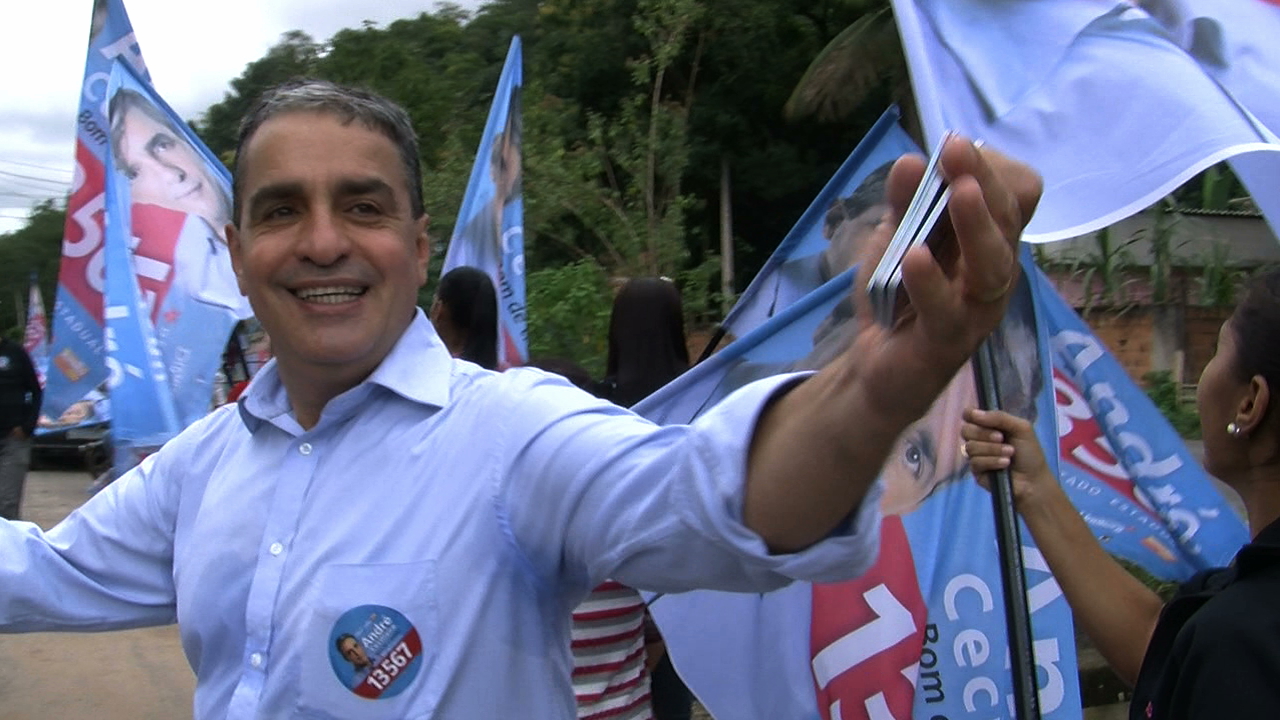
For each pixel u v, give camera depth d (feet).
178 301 16.93
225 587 4.76
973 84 6.59
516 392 4.54
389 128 4.85
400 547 4.44
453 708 4.35
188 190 17.30
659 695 11.39
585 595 4.71
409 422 4.65
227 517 4.84
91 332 19.75
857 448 3.38
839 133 65.26
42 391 24.04
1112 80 6.53
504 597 4.41
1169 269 49.26
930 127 6.47
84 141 19.77
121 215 16.70
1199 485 9.14
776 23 60.29
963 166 3.01
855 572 3.64
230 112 75.10
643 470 4.01
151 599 5.63
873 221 8.89
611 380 11.26
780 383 3.67
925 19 6.68
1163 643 5.74
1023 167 3.14
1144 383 45.80
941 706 8.15
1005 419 6.96
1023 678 6.41
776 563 3.63
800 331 8.23
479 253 17.62
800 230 9.43
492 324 12.35
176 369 16.69
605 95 63.93
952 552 8.21
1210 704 4.81
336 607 4.42
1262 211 7.06
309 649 4.43
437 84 57.82
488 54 75.61
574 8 63.10
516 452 4.37
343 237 4.66
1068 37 6.69
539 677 4.51
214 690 4.81
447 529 4.42
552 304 29.19
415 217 4.95
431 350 4.83
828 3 60.90
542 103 51.34
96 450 34.78
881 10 48.16
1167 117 6.29
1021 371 8.20
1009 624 6.55
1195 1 6.68
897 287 3.24
